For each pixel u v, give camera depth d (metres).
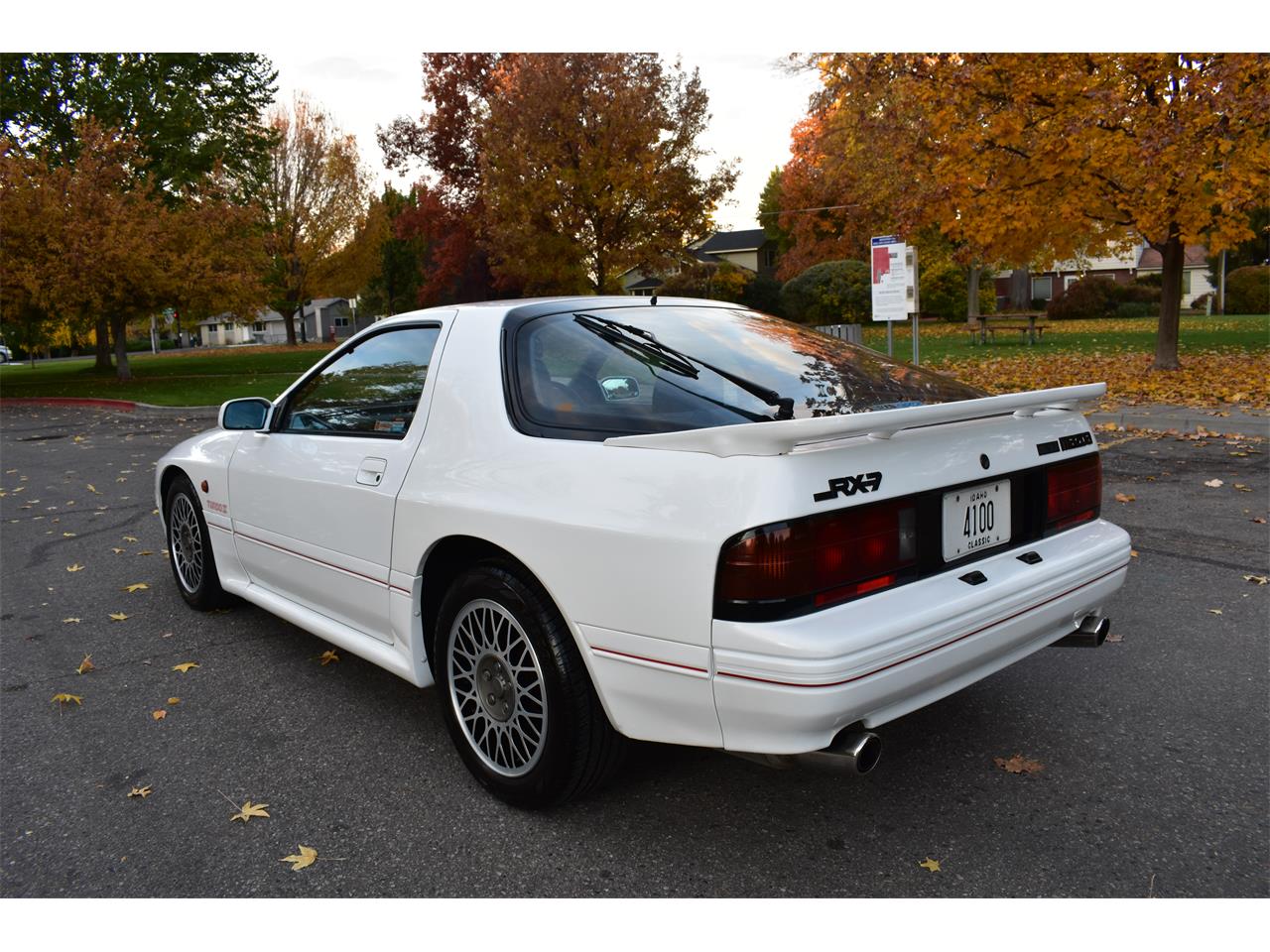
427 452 3.07
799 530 2.16
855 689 2.14
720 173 22.59
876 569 2.31
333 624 3.71
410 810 2.88
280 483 3.84
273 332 94.88
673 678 2.32
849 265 34.00
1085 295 37.94
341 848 2.67
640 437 2.44
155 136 28.47
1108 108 11.44
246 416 4.21
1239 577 4.79
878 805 2.83
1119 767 3.01
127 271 21.94
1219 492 6.57
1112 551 2.92
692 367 2.81
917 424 2.32
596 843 2.66
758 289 37.25
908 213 13.91
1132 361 15.22
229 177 31.06
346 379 3.65
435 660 3.07
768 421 2.34
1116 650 3.98
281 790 3.02
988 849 2.57
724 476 2.22
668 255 23.25
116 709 3.72
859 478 2.28
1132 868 2.46
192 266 23.23
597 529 2.43
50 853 2.69
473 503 2.79
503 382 2.93
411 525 3.05
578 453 2.59
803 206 44.22
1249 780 2.88
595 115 21.53
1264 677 3.63
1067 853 2.54
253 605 5.10
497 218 23.53
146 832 2.79
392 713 3.63
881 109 14.98
